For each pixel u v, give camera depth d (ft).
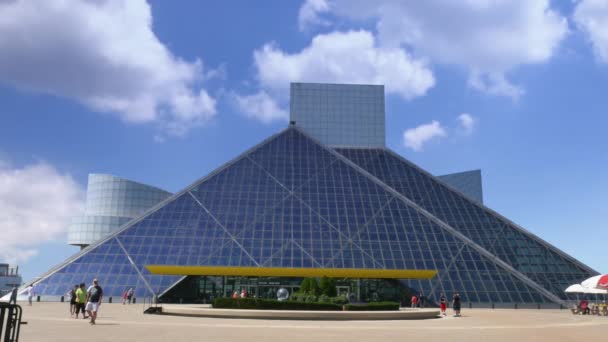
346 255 190.60
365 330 84.84
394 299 181.47
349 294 181.98
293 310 118.73
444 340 71.15
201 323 93.81
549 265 210.59
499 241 224.33
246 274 165.68
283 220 205.26
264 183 226.79
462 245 201.26
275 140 261.03
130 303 167.73
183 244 191.01
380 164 299.99
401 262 190.39
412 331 84.28
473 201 256.73
